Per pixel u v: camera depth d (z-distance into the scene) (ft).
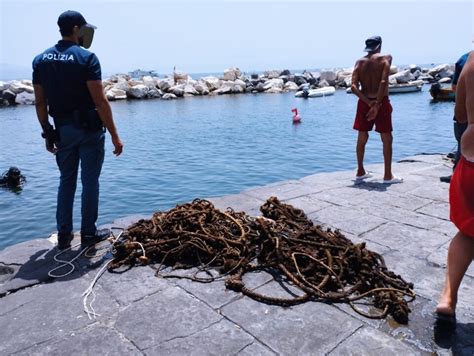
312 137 64.69
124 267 12.32
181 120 90.38
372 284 10.82
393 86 140.56
